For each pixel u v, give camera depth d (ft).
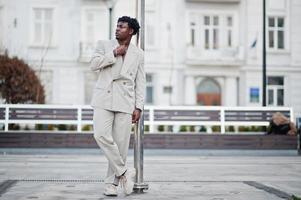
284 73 105.81
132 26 20.76
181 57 103.30
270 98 106.01
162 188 23.95
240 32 104.63
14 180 27.04
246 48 104.73
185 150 55.62
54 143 54.13
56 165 37.52
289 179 29.27
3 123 55.47
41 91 73.41
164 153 55.36
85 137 54.34
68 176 29.71
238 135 56.34
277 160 46.55
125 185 20.81
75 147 54.24
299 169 36.35
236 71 104.47
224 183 26.58
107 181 21.12
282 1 106.22
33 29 100.94
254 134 56.54
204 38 104.32
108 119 20.31
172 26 103.14
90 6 101.65
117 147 20.44
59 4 101.35
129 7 101.19
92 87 102.17
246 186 25.18
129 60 20.70
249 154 56.13
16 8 100.37
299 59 106.32
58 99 101.09
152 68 102.53
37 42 101.19
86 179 28.02
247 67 104.37
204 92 104.88
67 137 54.24
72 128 64.13
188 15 103.55
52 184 25.35
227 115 58.29
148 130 60.18
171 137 55.52
